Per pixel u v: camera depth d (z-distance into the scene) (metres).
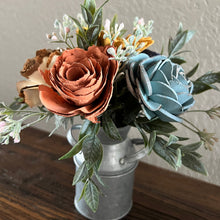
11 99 0.95
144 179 0.73
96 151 0.42
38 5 0.76
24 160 0.77
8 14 0.82
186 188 0.71
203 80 0.50
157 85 0.39
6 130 0.41
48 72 0.39
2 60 0.90
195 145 0.42
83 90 0.36
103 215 0.59
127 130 0.50
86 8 0.44
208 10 0.59
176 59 0.50
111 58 0.37
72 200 0.66
